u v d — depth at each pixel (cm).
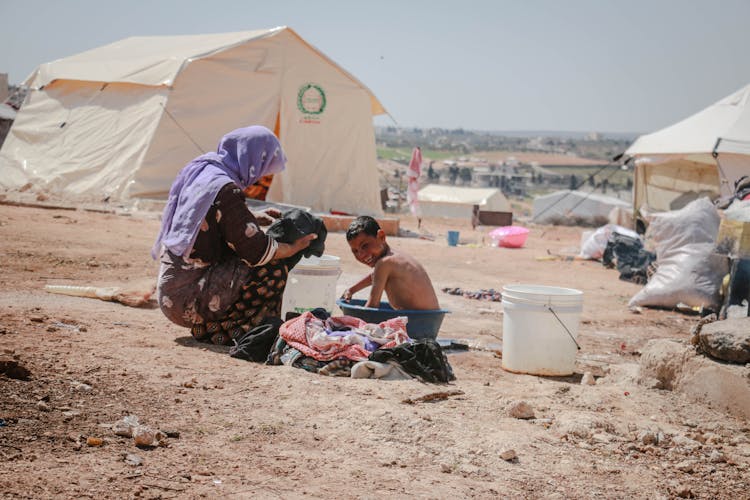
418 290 695
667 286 1152
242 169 645
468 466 414
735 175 2109
